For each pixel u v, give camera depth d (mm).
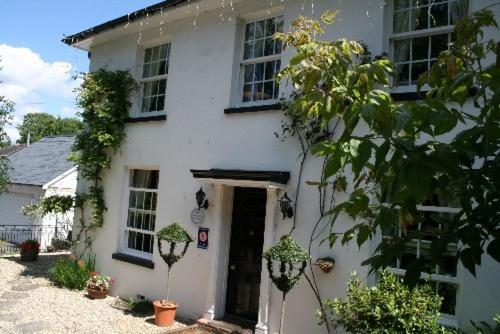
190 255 7508
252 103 7328
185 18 8359
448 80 2465
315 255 5934
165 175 8180
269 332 6270
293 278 5578
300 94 6090
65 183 18125
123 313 7488
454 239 1849
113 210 9148
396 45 5969
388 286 4840
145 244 8711
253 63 7441
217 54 7723
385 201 2461
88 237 9555
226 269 7211
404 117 1707
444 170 1617
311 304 5895
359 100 2104
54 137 23625
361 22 6023
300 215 6160
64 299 8227
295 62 3227
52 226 17297
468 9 5352
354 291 4949
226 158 7238
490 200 1802
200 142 7688
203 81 7848
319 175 6023
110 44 10016
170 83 8445
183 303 7496
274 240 6359
